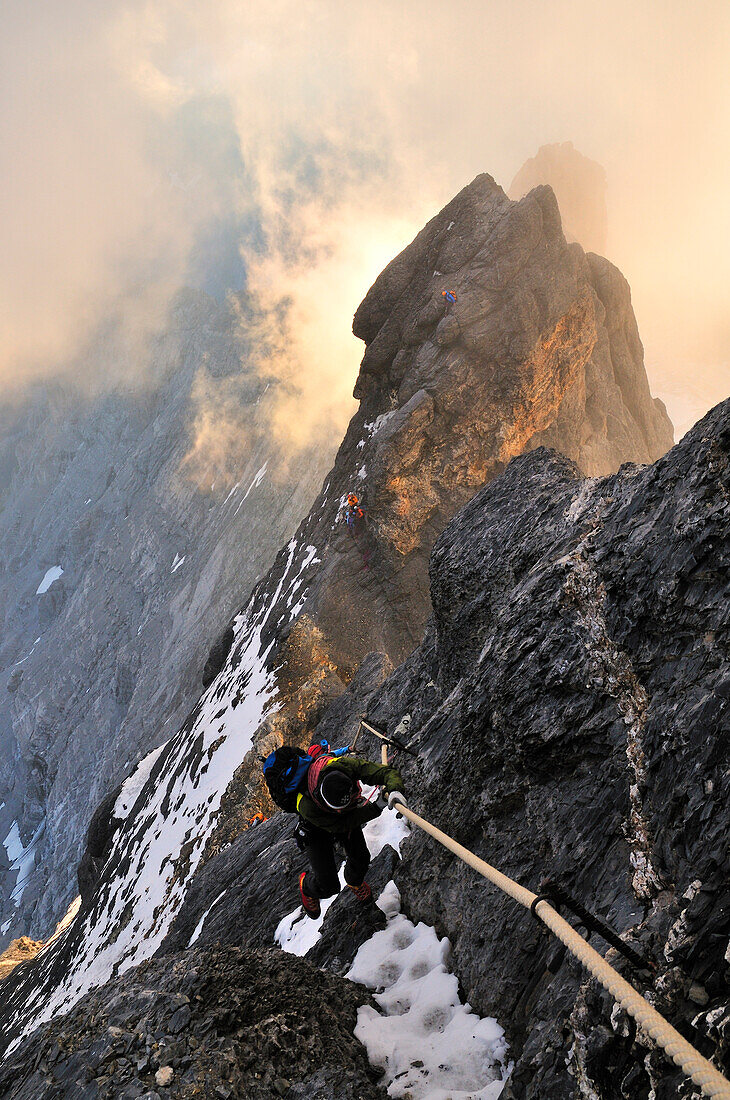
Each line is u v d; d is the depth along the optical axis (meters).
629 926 3.18
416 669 10.06
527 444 34.03
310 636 30.56
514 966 3.92
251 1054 3.52
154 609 92.38
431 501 31.94
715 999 2.50
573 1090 2.83
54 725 102.06
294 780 4.94
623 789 3.82
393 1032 4.03
